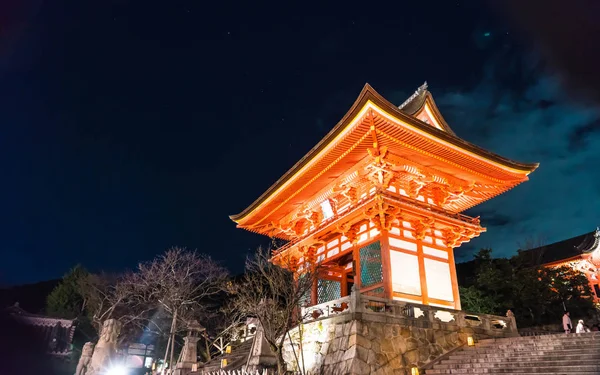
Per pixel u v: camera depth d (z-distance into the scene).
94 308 45.41
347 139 23.08
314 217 30.44
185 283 39.22
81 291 47.03
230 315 37.59
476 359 17.62
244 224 34.84
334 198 28.55
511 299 33.81
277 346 19.05
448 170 26.06
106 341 18.61
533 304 33.72
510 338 19.42
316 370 18.69
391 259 22.94
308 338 20.44
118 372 19.39
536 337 18.56
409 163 24.91
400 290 22.55
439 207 26.05
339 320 18.81
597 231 51.09
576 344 16.61
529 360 16.17
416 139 22.78
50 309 45.44
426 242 25.09
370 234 24.80
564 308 35.00
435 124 32.03
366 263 24.47
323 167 26.08
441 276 24.80
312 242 28.55
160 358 43.81
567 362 14.83
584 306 35.81
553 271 37.00
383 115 20.94
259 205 31.84
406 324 19.03
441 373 17.14
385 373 17.11
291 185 28.39
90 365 18.11
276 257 30.88
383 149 23.17
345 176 26.81
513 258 37.38
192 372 25.03
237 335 31.28
